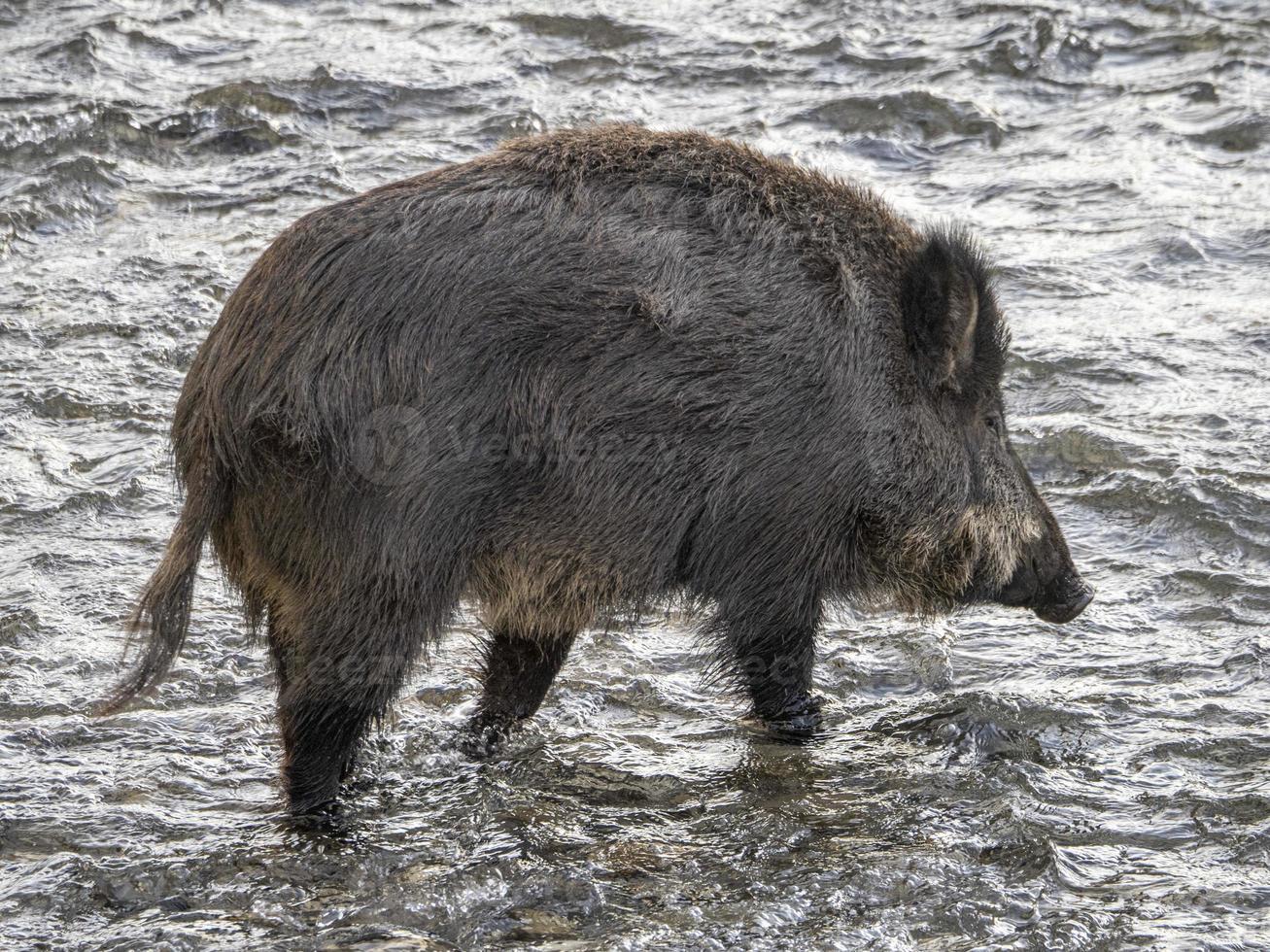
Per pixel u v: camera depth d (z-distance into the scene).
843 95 48.06
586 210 21.39
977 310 23.30
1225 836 21.16
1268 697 24.80
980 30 52.47
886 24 53.47
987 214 42.62
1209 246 40.75
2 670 24.91
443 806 22.02
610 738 24.06
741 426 21.69
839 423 22.27
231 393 20.11
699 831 21.45
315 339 19.97
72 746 23.14
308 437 19.80
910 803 22.11
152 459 31.55
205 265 38.81
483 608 22.28
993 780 22.62
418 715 24.45
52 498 30.11
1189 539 29.67
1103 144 46.44
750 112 47.19
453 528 20.42
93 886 19.81
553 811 21.97
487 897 19.72
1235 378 34.91
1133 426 33.06
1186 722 24.14
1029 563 25.09
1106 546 29.64
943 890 19.91
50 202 41.28
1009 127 47.47
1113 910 19.55
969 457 24.02
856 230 23.23
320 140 45.28
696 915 19.36
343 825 21.39
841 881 20.06
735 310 21.62
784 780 22.84
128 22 51.59
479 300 20.45
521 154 21.97
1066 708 24.48
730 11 54.75
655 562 21.94
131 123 44.78
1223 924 19.22
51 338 35.72
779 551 22.47
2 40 50.47
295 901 19.64
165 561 20.62
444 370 20.17
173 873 20.03
